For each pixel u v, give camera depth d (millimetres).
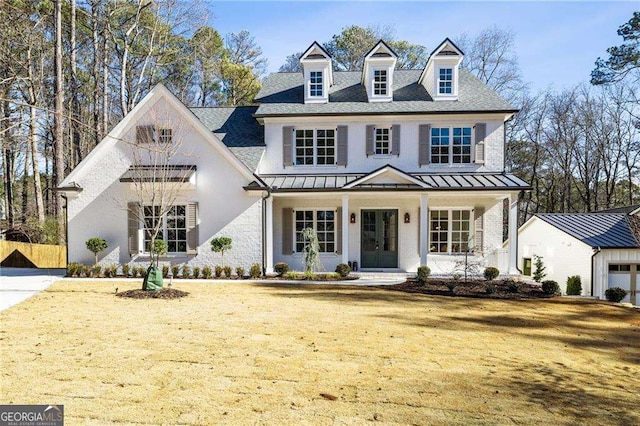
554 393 5328
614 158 31719
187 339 7387
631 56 27531
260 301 11141
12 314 9344
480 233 17250
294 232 17891
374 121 17641
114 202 16031
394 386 5391
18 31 21328
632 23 27359
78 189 15883
